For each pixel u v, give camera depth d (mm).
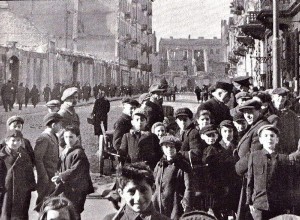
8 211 6574
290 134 7781
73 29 37250
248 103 7039
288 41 24750
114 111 28219
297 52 22531
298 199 5773
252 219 6426
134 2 64812
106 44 47625
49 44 29562
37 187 7039
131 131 7770
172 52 102500
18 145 6730
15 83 25016
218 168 6668
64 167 6602
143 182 3547
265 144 5973
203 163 6641
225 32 73500
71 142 6680
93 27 45156
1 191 6512
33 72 28500
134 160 7555
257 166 5938
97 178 10664
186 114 7359
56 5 34438
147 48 75000
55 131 7344
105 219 3656
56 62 29594
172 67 101875
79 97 28438
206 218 4551
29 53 28281
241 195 6516
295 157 5867
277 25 17031
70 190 6500
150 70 72562
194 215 4578
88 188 6688
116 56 49656
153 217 3576
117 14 49344
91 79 33500
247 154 6184
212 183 6633
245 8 35500
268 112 8180
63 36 34906
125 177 3570
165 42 102375
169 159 6121
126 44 58062
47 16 33281
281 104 8180
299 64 22406
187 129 7168
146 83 70125
